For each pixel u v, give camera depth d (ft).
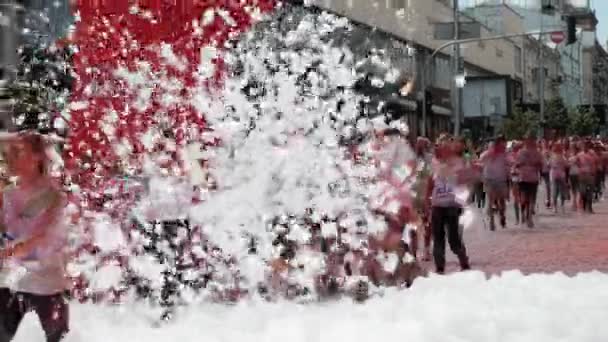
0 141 25.54
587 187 90.07
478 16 262.88
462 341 25.16
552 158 89.97
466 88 179.63
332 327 27.78
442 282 36.65
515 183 76.33
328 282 34.47
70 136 33.19
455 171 43.88
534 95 317.63
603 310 29.68
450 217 44.09
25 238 23.70
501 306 30.66
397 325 27.40
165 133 32.07
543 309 29.71
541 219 81.66
